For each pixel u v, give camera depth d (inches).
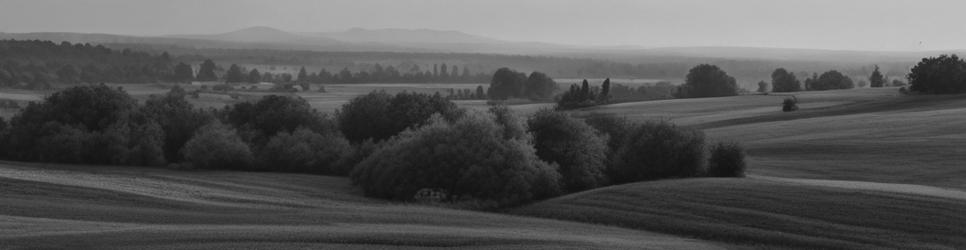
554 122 2546.8
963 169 2591.0
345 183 2630.4
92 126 3238.2
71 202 1793.8
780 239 1550.2
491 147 2317.9
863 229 1587.1
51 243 1184.8
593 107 5895.7
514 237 1395.2
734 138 3619.6
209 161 2925.7
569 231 1609.3
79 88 3287.4
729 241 1588.3
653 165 2492.6
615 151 2763.3
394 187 2343.8
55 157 3061.0
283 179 2659.9
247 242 1243.2
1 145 3198.8
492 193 2215.8
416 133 2522.1
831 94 5935.0
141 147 3041.3
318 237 1310.3
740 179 2180.1
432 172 2314.2
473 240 1342.3
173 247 1179.3
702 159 2479.1
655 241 1513.3
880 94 5620.1
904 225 1600.6
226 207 1836.9
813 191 1888.5
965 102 4375.0
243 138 3211.1
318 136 3048.7
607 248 1337.4
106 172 2706.7
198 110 3462.1
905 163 2741.1
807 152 3100.4
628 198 1968.5
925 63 5147.6
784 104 4805.6
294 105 3410.4
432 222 1643.7
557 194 2288.4
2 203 1662.2
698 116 4906.5
